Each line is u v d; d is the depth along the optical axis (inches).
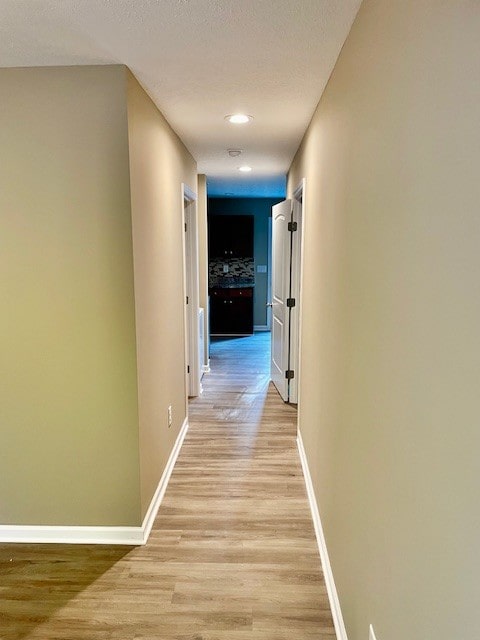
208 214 295.0
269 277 306.5
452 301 28.9
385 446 44.8
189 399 172.9
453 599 29.1
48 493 86.3
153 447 96.1
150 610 71.0
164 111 100.2
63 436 84.4
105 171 76.4
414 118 36.1
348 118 62.9
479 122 25.1
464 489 27.4
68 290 79.8
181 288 132.4
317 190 95.4
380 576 46.5
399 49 39.8
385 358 44.7
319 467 90.5
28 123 75.5
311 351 105.1
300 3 55.2
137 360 82.0
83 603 72.2
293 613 70.9
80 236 78.2
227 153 148.7
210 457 124.1
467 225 26.7
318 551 85.4
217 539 88.4
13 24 60.7
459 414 28.0
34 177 76.8
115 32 63.4
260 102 94.7
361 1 54.4
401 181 39.5
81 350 81.5
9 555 83.4
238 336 299.6
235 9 57.2
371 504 50.3
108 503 86.2
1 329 81.3
